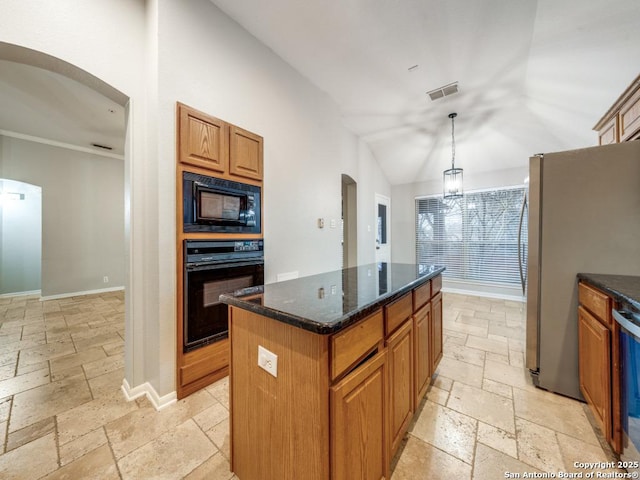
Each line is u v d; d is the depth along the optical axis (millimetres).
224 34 2059
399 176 5402
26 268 5027
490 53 2439
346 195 4523
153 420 1552
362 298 1096
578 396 1731
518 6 1923
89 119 3654
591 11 1817
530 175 1897
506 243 4488
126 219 1861
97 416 1589
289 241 2676
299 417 888
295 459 911
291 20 2131
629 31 1823
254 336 1063
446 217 5102
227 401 1721
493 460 1271
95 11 1596
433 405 1691
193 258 1774
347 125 3918
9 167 4129
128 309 1812
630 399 1134
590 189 1708
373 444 1037
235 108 2135
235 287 2055
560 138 3588
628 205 1621
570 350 1760
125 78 1714
